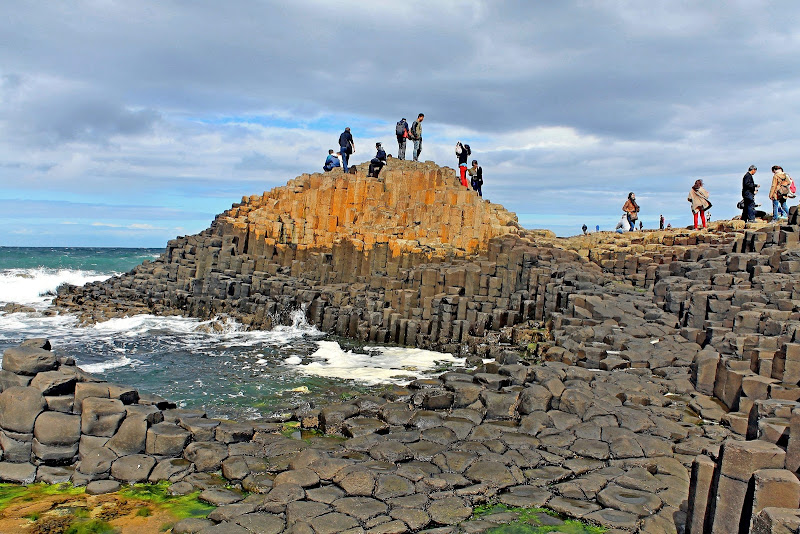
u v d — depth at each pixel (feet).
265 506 32.30
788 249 74.90
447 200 121.90
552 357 65.00
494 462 38.06
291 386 67.21
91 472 38.06
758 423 29.99
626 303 79.05
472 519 31.40
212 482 37.45
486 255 110.73
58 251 391.24
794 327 50.26
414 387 52.29
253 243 134.41
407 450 39.70
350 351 89.97
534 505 33.04
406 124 152.56
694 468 27.86
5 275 159.33
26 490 36.86
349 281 121.08
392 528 29.81
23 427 39.65
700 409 47.16
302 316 108.78
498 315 90.74
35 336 97.76
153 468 38.86
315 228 135.54
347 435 44.37
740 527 25.08
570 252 106.32
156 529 31.76
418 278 104.83
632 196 133.69
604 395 48.73
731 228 106.01
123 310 116.78
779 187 100.89
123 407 41.27
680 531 29.50
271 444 42.06
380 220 129.29
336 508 31.71
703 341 63.82
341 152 143.23
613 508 32.24
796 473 24.82
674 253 100.42
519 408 46.37
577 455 39.52
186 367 77.87
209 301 115.85
